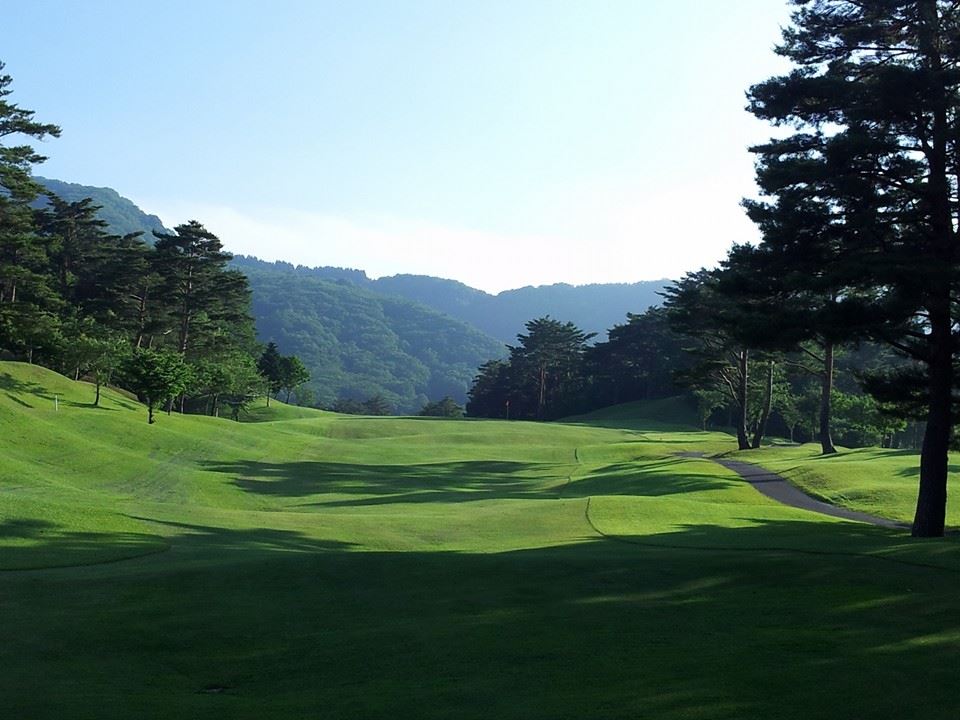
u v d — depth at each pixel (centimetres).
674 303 6819
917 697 925
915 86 2147
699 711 889
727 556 1795
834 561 1698
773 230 2350
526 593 1504
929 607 1345
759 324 2311
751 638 1197
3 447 3722
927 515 2359
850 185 2208
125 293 7919
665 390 12231
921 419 2648
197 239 7800
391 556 1781
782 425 9775
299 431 7506
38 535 2019
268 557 1839
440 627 1286
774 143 2478
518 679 1030
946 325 2289
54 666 1099
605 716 882
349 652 1169
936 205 2231
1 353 6688
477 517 2933
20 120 5097
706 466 4903
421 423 8800
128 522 2319
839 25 2461
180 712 919
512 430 8262
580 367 13038
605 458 6081
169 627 1284
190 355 8056
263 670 1110
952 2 2292
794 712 880
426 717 895
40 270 7719
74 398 5547
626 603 1430
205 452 4925
